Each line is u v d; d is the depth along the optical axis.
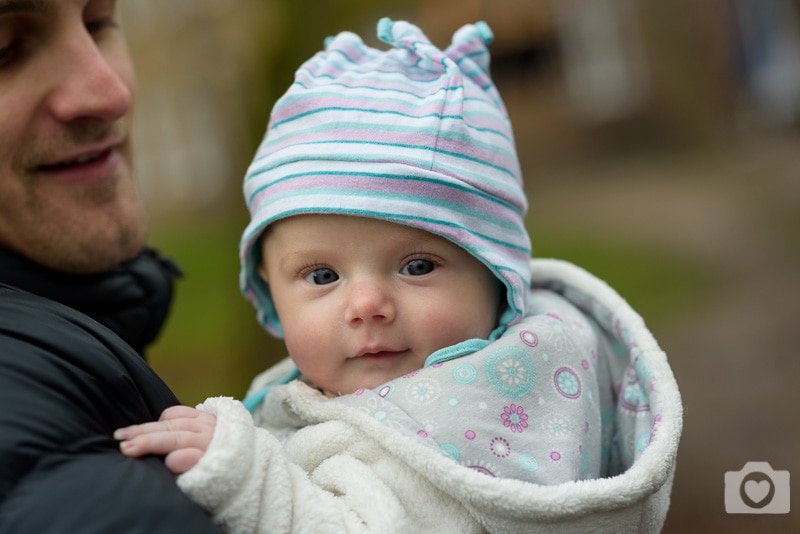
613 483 1.21
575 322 1.48
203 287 8.08
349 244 1.35
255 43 3.72
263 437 1.13
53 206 1.44
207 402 1.17
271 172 1.41
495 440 1.28
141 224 1.58
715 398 4.46
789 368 4.64
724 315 5.64
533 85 13.78
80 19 1.45
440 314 1.36
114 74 1.47
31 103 1.39
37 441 0.95
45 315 1.10
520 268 1.43
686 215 8.58
